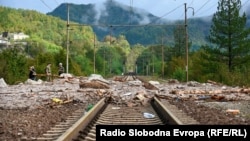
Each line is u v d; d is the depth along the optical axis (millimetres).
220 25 56688
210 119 12047
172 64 85625
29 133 9234
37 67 50500
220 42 56875
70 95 21891
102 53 146750
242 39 56125
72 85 34812
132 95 23156
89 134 9273
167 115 11953
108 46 149875
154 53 160625
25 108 15273
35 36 193375
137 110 15523
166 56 130125
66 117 12469
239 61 56406
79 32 183250
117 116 13086
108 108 16328
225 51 57031
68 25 52844
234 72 40969
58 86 32438
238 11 56344
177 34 106000
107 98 19828
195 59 62656
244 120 12023
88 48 142000
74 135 8711
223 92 26422
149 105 18188
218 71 45438
